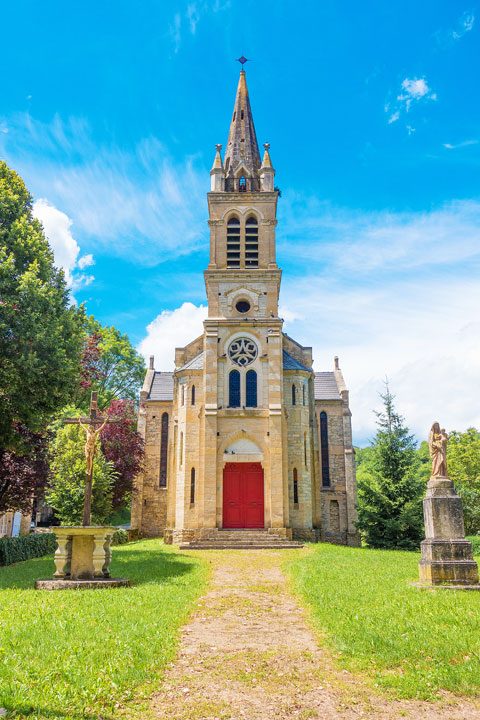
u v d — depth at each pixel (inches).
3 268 877.8
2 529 1604.3
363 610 535.2
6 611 512.1
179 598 614.9
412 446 1486.2
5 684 323.0
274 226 1625.2
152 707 323.0
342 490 1863.9
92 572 741.3
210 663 403.2
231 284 1567.4
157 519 1840.6
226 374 1497.3
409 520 1365.7
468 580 688.4
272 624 531.2
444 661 389.4
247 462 1439.5
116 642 413.7
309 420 1603.1
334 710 325.4
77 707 306.3
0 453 1051.9
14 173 1054.4
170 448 1624.0
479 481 2240.4
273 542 1301.7
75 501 1400.1
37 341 852.6
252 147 1747.0
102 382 2261.3
